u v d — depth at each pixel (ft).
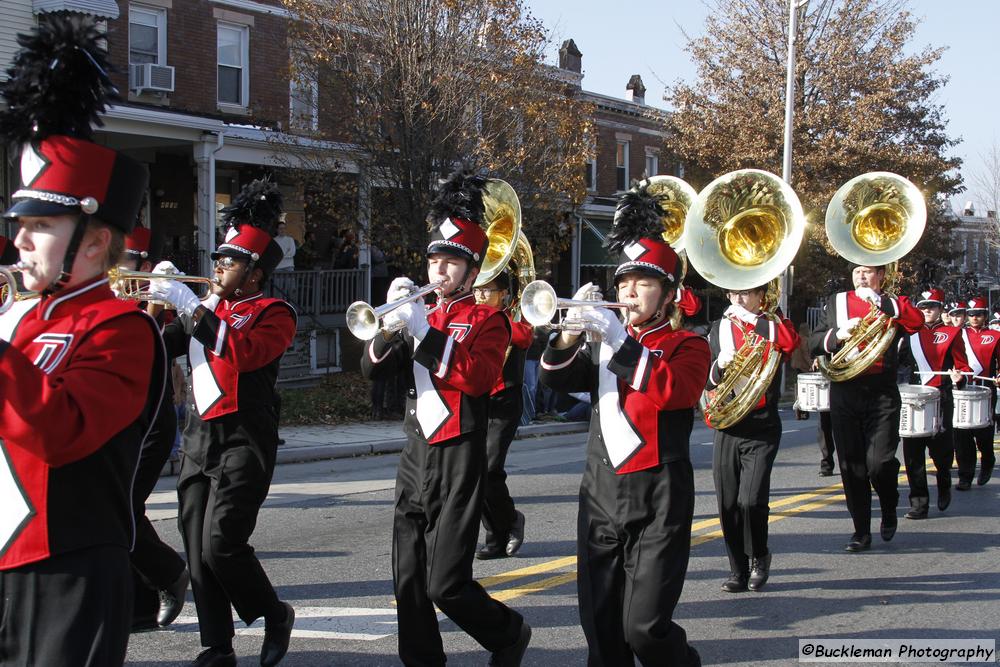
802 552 23.76
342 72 49.80
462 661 15.97
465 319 14.70
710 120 78.33
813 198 72.18
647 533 12.64
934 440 28.58
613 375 13.10
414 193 49.49
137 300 14.55
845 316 23.99
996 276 142.10
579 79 83.15
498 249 21.21
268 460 15.06
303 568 21.59
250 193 16.26
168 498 28.81
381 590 19.89
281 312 15.60
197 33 58.75
